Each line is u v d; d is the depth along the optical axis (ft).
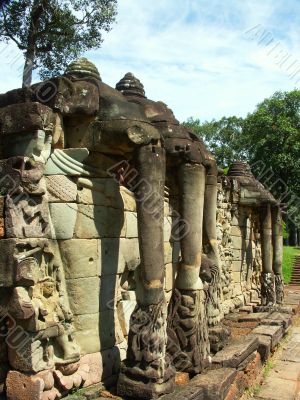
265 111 94.89
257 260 50.67
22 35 45.98
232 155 135.03
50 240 15.57
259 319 35.63
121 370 15.75
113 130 15.72
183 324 19.26
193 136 21.76
